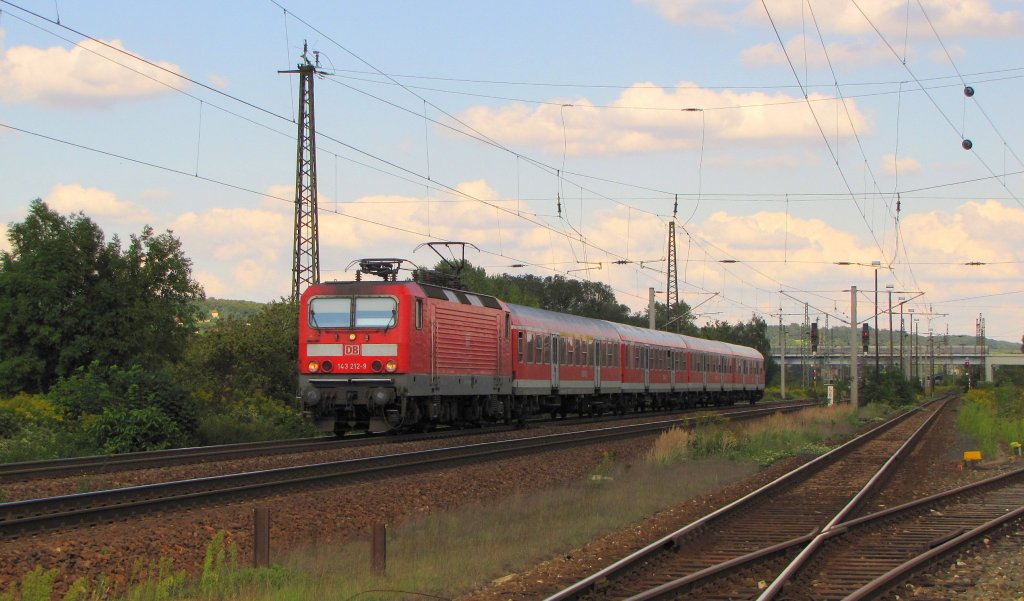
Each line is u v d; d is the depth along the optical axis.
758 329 138.50
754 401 84.31
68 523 15.50
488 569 13.61
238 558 14.16
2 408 28.64
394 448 28.70
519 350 40.47
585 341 48.38
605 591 11.94
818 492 22.45
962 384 162.25
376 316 31.17
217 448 27.20
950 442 38.22
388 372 30.88
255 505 18.11
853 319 68.50
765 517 18.56
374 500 19.52
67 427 29.25
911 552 14.67
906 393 84.38
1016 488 23.22
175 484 19.14
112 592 12.13
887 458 31.16
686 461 29.23
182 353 41.22
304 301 31.81
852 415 57.78
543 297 118.38
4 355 38.12
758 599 11.11
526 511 18.62
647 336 58.38
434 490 21.31
